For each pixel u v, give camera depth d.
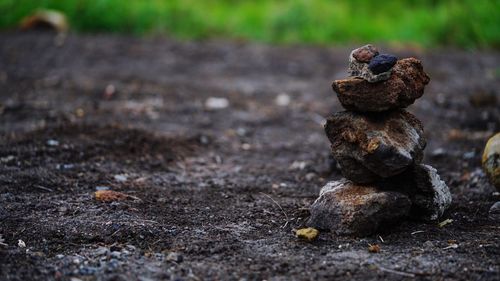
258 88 8.11
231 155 5.72
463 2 11.44
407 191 3.93
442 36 11.06
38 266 3.40
